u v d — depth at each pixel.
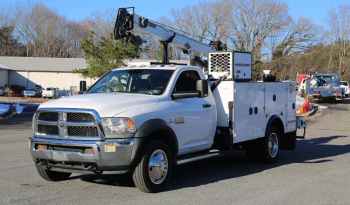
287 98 10.39
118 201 5.91
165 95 6.91
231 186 7.02
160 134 6.75
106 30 69.38
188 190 6.69
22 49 86.62
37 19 83.75
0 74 59.72
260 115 9.12
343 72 71.88
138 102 6.46
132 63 8.03
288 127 10.43
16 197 6.09
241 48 56.81
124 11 9.56
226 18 56.25
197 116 7.40
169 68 7.44
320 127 19.78
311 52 58.62
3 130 16.53
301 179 7.67
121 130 5.99
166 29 10.69
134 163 6.19
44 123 6.38
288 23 56.09
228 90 8.12
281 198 6.21
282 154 11.27
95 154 5.91
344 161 9.97
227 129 8.14
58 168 6.37
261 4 55.22
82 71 33.44
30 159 9.47
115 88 7.38
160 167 6.46
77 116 6.12
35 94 52.62
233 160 10.12
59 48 86.12
